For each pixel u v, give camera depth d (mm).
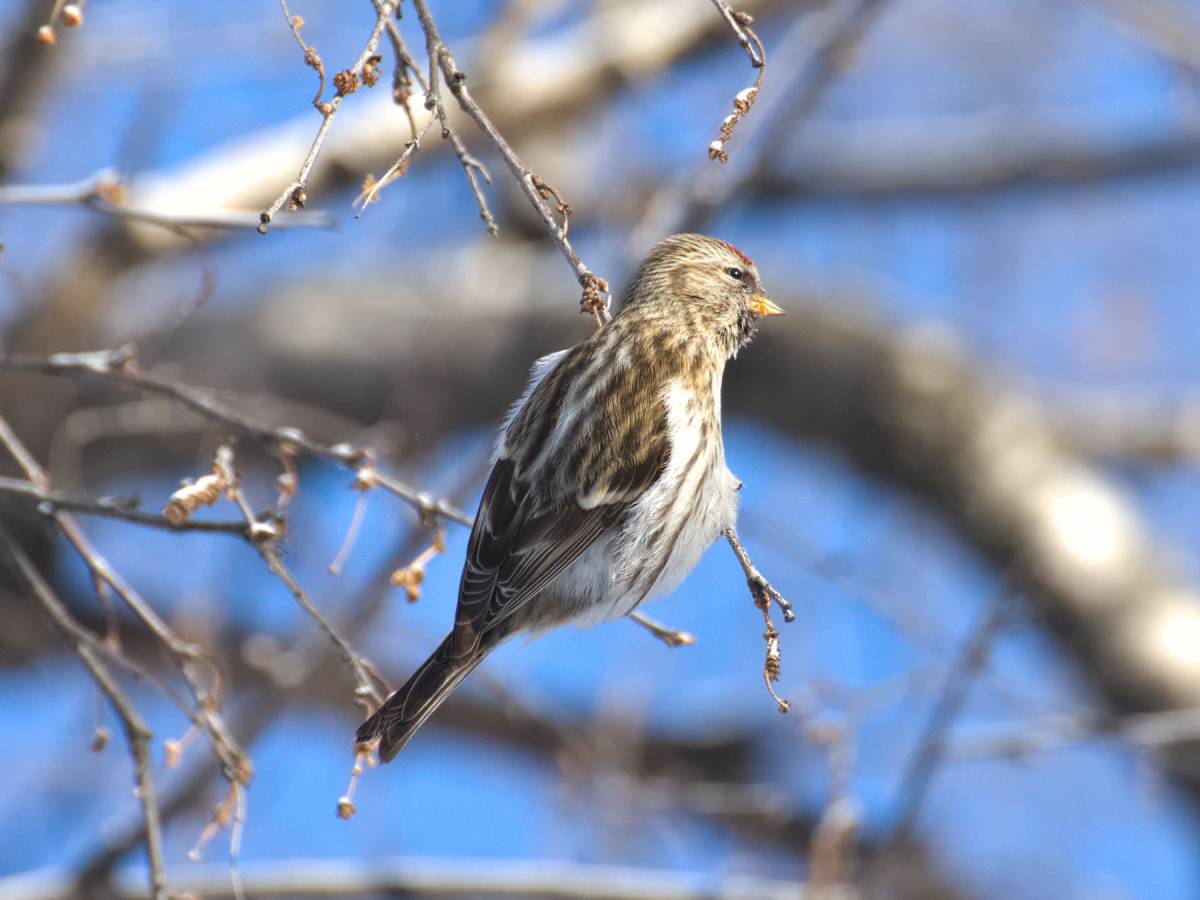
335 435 13422
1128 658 14844
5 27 10617
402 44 5402
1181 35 12484
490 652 7301
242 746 10188
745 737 15195
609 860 11008
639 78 13242
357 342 14758
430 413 13867
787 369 15961
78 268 12758
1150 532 15797
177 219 6922
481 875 9641
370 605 9844
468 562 7066
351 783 6312
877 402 15906
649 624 7379
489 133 5582
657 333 7754
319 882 9555
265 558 6336
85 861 9328
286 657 10305
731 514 7570
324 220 6941
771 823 12266
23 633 13797
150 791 6531
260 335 14672
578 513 7191
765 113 10211
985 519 15805
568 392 7445
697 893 9641
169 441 13531
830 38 10094
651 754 15086
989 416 16078
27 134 10711
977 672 9219
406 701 6656
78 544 6730
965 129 17484
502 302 15141
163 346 14336
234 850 6531
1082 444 17016
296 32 4910
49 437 12961
